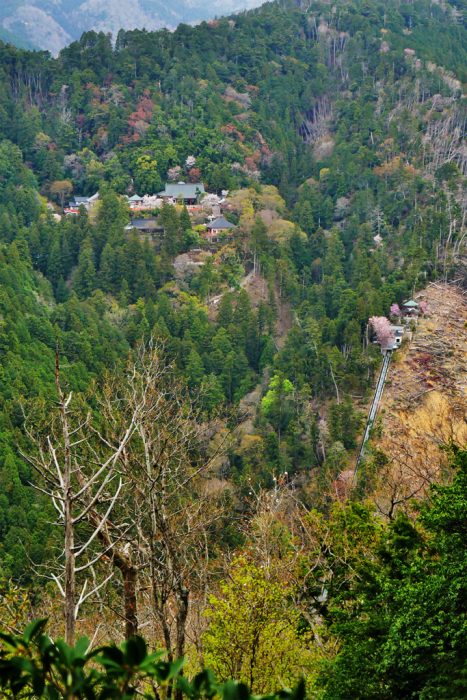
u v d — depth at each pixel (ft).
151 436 70.79
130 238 504.84
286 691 22.57
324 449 325.01
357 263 487.20
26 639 24.81
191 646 76.69
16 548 192.65
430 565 78.33
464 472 82.79
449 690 59.41
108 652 23.39
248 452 310.45
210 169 640.58
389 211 573.74
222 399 353.51
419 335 393.09
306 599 93.40
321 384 376.27
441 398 347.56
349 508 107.55
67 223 526.57
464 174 629.10
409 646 63.82
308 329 404.98
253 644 68.23
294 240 528.63
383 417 341.41
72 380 320.09
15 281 427.74
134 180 635.66
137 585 73.92
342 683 65.62
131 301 470.39
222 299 435.53
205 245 524.52
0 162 606.14
